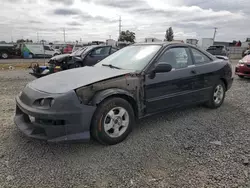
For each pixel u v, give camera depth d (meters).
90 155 2.75
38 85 2.99
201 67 4.17
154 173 2.38
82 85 2.74
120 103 3.00
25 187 2.13
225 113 4.43
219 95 4.74
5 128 3.52
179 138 3.26
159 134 3.40
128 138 3.24
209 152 2.84
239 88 7.12
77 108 2.65
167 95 3.61
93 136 2.88
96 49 10.27
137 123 3.85
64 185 2.17
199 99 4.25
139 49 3.97
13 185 2.16
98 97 2.79
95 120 2.81
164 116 4.21
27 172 2.37
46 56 26.78
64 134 2.62
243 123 3.89
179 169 2.46
